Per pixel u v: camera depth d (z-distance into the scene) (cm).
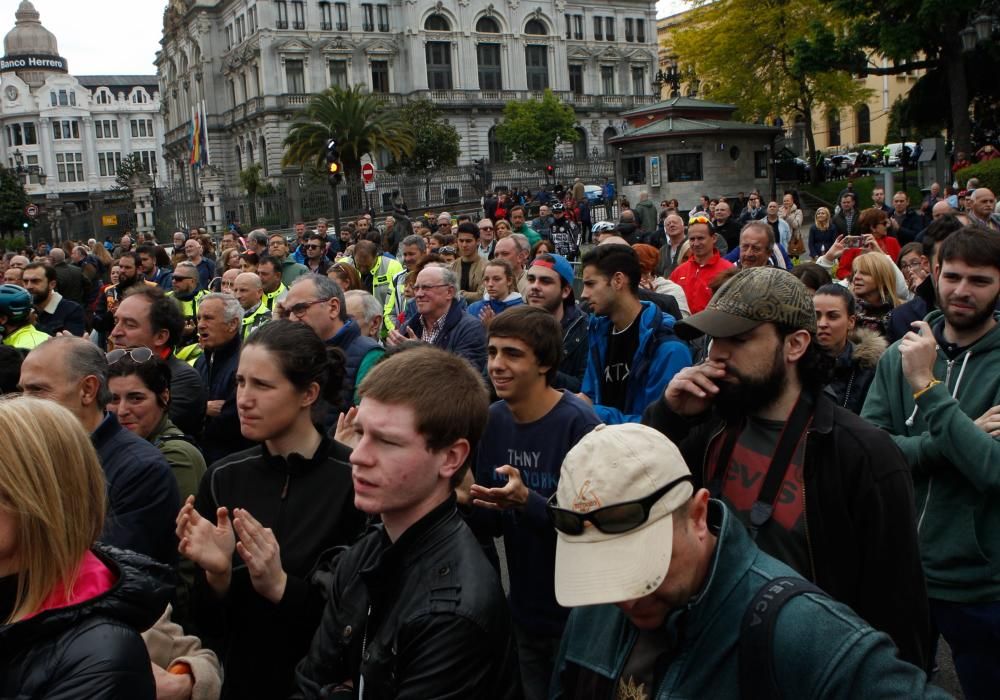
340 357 347
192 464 386
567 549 173
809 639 168
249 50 6719
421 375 224
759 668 170
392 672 212
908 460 327
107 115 10756
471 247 937
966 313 335
